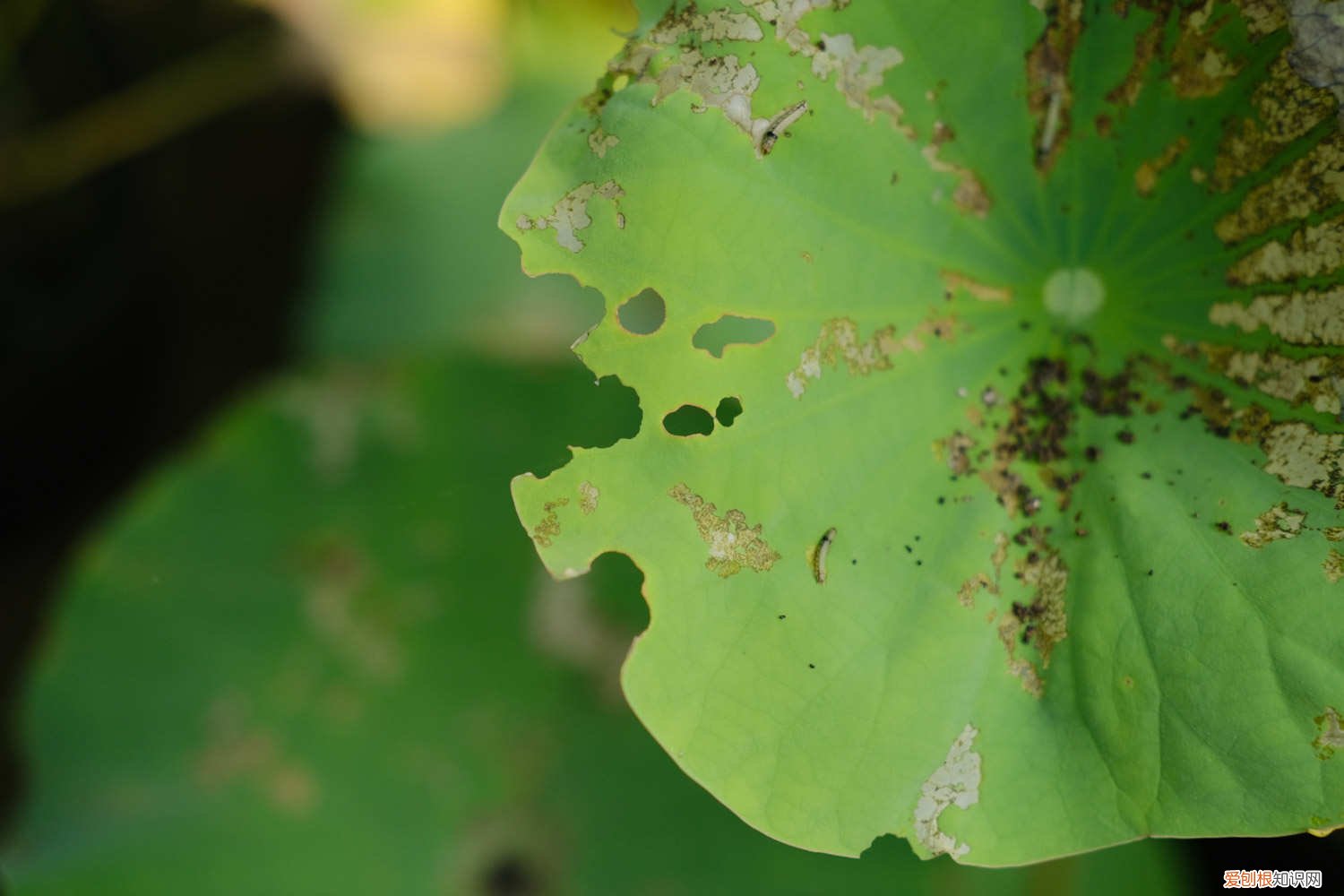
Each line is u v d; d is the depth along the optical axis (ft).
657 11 2.45
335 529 2.96
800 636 2.51
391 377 3.02
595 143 2.44
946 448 2.56
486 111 3.28
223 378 3.45
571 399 3.02
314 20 3.35
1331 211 2.45
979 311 2.57
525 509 2.46
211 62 3.41
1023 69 2.51
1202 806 2.48
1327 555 2.48
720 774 2.47
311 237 3.36
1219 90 2.48
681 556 2.48
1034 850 2.50
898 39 2.48
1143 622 2.52
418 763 2.91
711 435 2.49
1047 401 2.58
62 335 3.48
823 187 2.50
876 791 2.50
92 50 3.44
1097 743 2.52
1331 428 2.48
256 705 2.92
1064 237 2.56
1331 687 2.46
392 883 2.89
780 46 2.46
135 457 3.48
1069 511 2.56
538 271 2.43
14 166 3.40
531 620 2.94
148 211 3.52
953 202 2.54
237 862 2.89
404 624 2.94
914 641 2.53
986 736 2.53
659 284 2.46
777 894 2.87
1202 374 2.54
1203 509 2.52
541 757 2.91
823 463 2.52
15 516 3.44
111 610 2.93
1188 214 2.53
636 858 2.89
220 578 2.95
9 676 3.31
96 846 2.88
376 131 3.29
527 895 2.89
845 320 2.53
